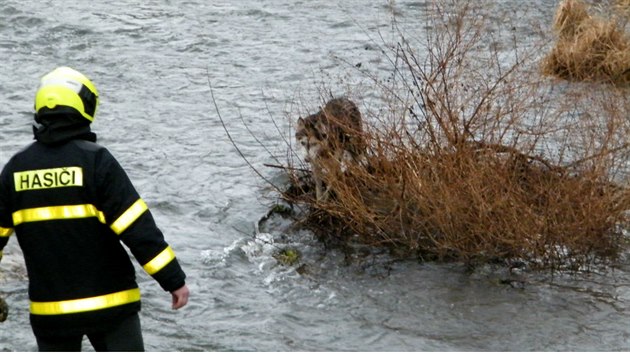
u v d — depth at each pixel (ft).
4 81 59.72
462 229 37.35
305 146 40.91
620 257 38.04
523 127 48.75
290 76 62.49
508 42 68.64
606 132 44.19
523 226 36.78
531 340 31.09
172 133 52.31
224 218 41.32
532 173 40.32
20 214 21.80
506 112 42.29
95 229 21.76
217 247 38.32
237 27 74.18
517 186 38.45
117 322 22.18
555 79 60.59
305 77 62.18
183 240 38.81
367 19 76.23
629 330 31.91
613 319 32.73
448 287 35.24
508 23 73.72
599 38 63.52
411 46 67.82
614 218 38.42
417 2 80.43
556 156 44.27
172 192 44.06
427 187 37.86
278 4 80.89
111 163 21.77
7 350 29.07
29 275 22.13
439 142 39.47
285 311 33.04
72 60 64.90
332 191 42.01
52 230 21.63
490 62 51.31
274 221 41.32
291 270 36.52
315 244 39.06
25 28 70.59
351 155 40.37
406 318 32.78
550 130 45.32
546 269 36.94
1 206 21.99
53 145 21.93
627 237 39.42
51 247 21.67
